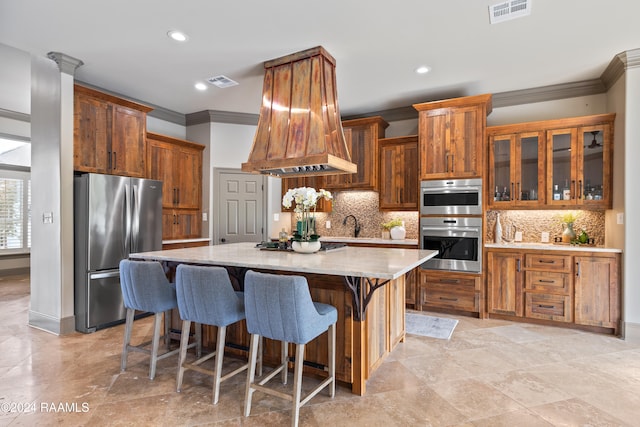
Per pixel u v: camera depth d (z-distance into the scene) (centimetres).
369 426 201
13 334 354
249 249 335
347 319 244
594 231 412
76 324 365
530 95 439
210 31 301
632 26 291
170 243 466
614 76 371
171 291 264
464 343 331
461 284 423
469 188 421
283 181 577
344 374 244
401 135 525
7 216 691
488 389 243
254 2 259
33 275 380
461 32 302
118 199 387
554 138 401
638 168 339
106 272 374
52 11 271
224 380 237
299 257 272
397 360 291
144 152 444
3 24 290
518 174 416
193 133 558
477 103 417
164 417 209
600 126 379
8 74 424
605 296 358
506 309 404
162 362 288
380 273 199
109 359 293
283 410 218
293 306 195
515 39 314
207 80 410
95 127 388
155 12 273
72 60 354
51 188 360
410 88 437
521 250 397
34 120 376
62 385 248
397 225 492
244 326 292
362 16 277
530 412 215
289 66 344
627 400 229
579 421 205
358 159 514
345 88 437
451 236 430
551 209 405
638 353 307
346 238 512
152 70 383
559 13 272
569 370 273
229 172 552
